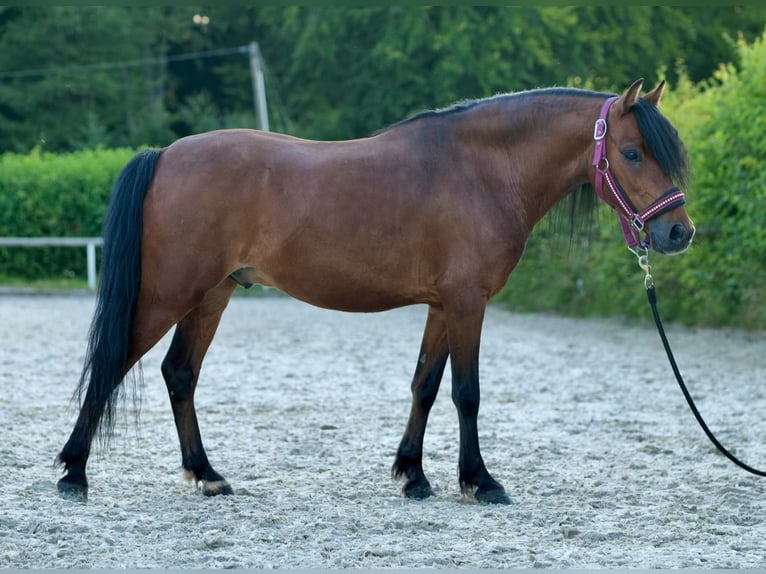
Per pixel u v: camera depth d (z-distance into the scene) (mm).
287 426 8828
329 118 36250
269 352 14047
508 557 5074
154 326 6137
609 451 7945
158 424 8797
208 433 8461
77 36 41625
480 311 6266
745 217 14883
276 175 6152
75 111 40844
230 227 6109
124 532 5441
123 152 28594
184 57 40312
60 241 24797
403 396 10531
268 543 5309
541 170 6484
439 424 9047
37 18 40531
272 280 6324
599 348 14594
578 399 10445
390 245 6180
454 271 6199
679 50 34344
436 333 6527
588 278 19516
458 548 5234
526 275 21469
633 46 34062
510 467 7332
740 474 7121
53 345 14320
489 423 9117
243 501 6234
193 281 6094
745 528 5738
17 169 27297
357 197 6168
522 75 31625
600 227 17594
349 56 35938
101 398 6012
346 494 6480
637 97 6242
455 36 30891
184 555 5039
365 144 6359
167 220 6074
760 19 35188
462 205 6230
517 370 12477
